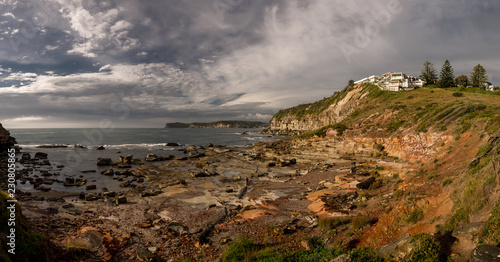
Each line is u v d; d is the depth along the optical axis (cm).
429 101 5741
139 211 2188
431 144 3603
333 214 1908
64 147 7606
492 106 3716
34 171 3847
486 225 845
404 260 852
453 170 1736
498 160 1066
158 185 3259
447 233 972
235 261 1245
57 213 1905
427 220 1178
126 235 1614
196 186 3191
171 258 1393
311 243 1350
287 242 1491
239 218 1991
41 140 9925
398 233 1216
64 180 3375
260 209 2188
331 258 1098
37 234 1137
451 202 1159
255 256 1263
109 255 1335
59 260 1130
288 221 1858
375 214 1670
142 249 1445
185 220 1989
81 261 1193
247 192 2867
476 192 1032
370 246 1223
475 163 1370
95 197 2534
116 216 2020
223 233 1705
